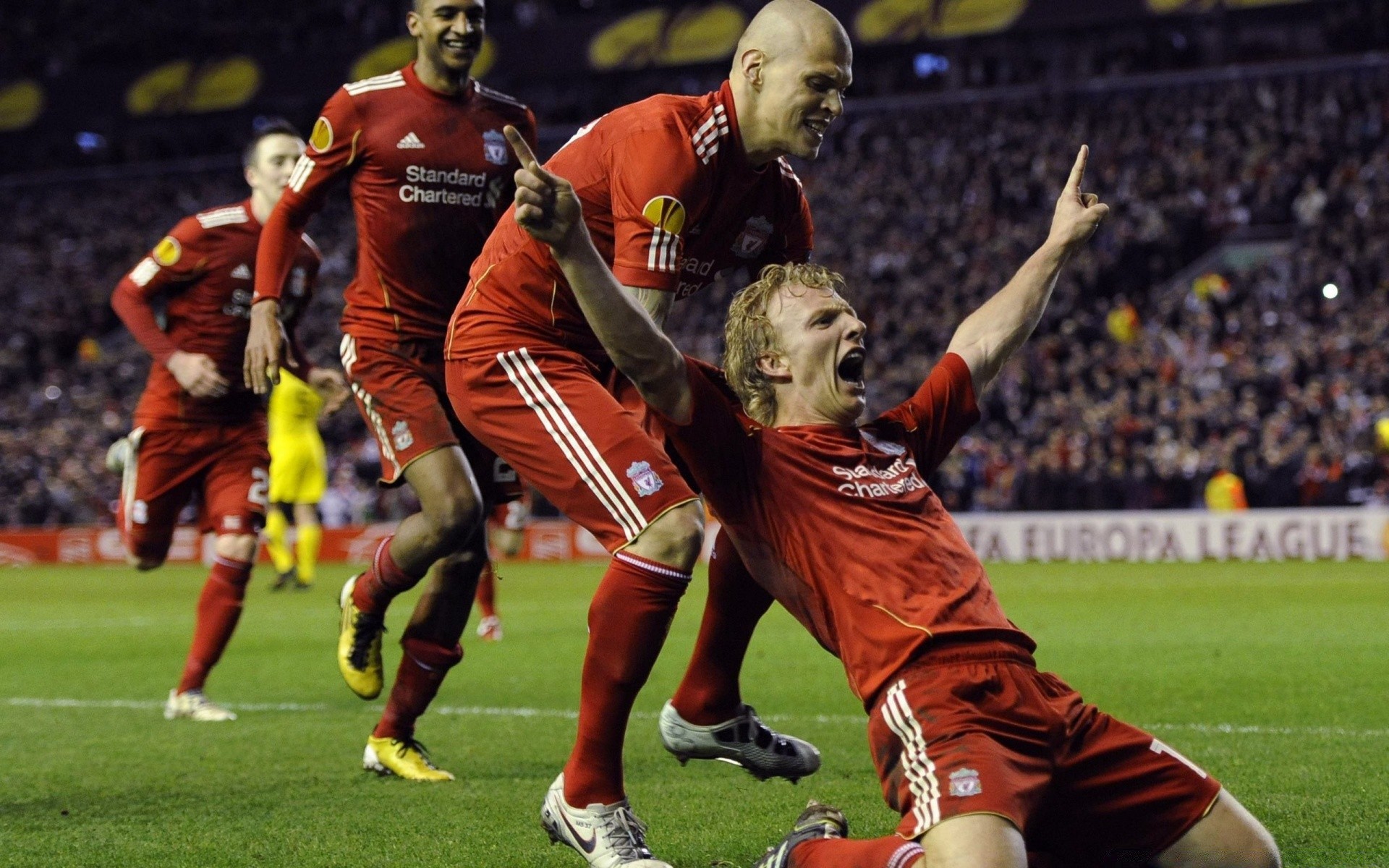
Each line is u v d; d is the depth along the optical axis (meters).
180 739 5.80
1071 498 19.67
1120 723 2.87
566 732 5.85
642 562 3.37
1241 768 4.57
